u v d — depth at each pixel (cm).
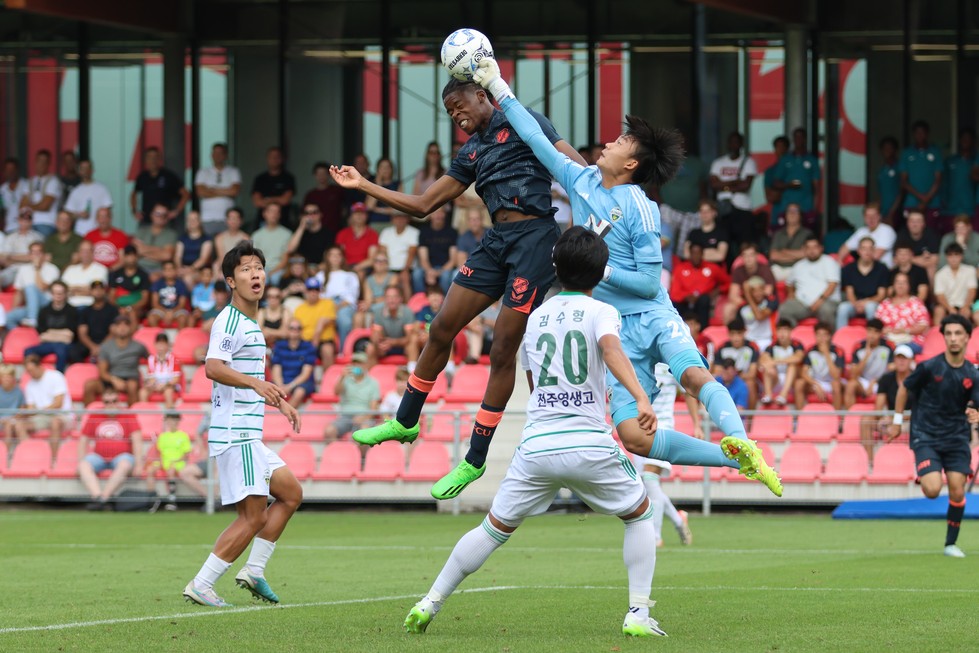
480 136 1747
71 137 5944
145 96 5897
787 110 5459
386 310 4550
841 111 5475
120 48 5916
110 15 5450
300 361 4372
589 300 1566
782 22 5375
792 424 3897
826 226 5475
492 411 1728
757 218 5266
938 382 2755
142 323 4997
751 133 5494
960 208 5084
